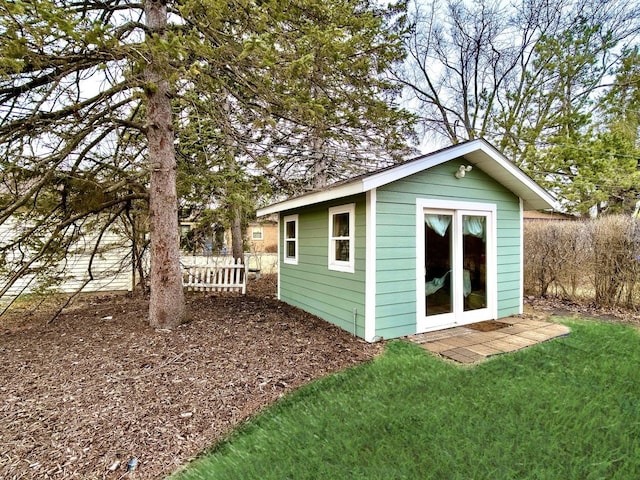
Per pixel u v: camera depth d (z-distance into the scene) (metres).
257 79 4.50
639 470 2.25
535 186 6.10
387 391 3.38
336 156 8.88
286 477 2.23
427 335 5.31
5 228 7.91
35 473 2.26
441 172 5.63
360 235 5.25
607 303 7.14
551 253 8.09
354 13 8.59
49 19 2.90
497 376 3.70
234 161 8.49
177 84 4.69
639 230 6.71
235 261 10.73
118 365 3.96
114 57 3.81
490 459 2.36
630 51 11.45
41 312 6.98
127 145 6.67
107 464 2.37
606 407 3.02
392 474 2.23
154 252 5.41
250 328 5.50
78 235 6.45
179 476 2.28
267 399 3.27
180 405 3.12
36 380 3.59
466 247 5.99
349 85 8.66
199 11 3.99
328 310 6.23
